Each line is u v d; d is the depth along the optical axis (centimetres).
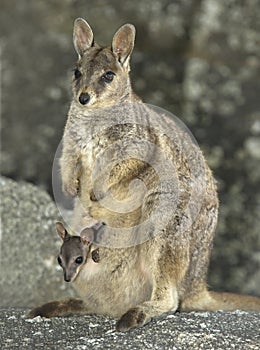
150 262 1184
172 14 2350
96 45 1298
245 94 2311
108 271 1189
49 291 1500
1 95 2223
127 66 1263
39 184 2123
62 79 2256
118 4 2339
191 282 1256
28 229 1547
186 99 2289
